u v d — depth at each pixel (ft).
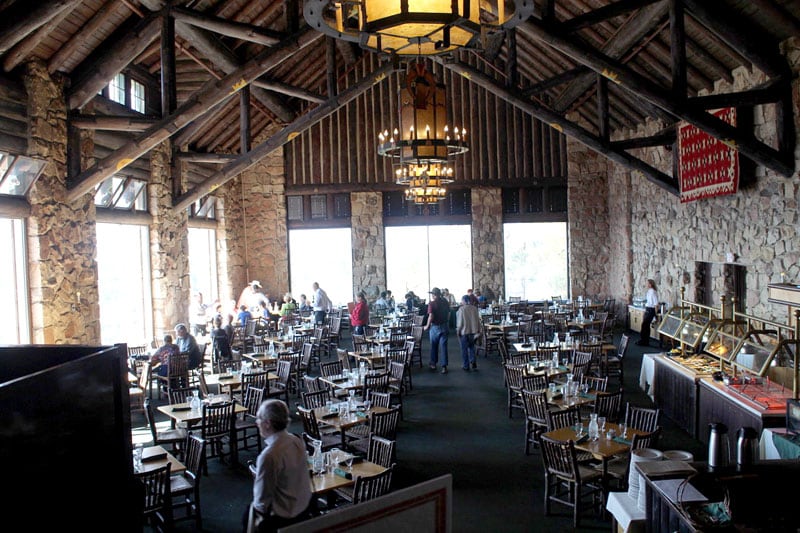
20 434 7.28
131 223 42.09
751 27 31.50
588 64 30.58
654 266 53.06
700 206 43.57
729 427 24.79
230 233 61.62
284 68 53.83
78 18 30.42
